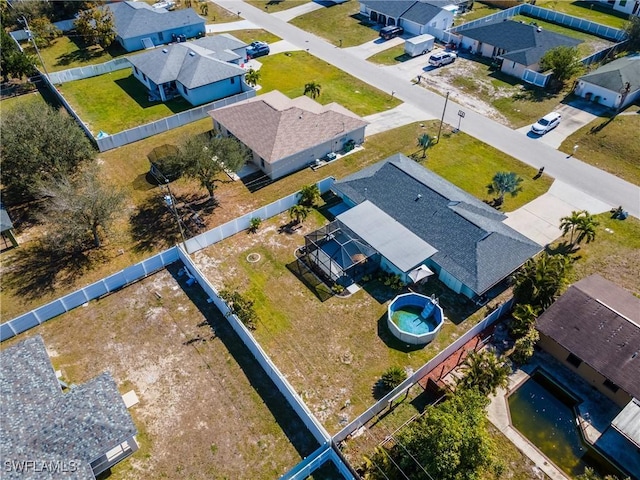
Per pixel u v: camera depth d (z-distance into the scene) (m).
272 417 28.64
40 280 37.47
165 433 27.88
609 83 56.56
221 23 83.12
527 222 42.41
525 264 34.91
